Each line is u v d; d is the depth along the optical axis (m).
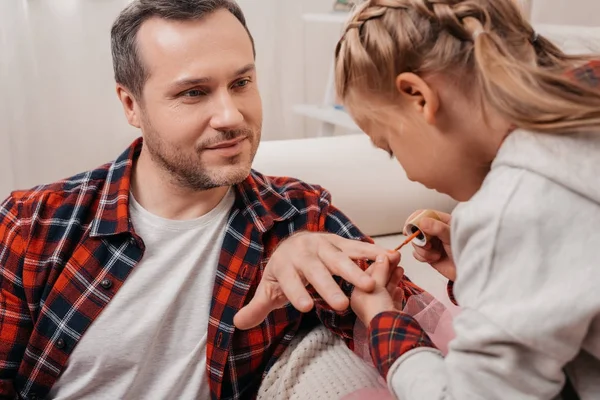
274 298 0.96
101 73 2.61
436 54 0.75
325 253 0.93
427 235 1.01
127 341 1.07
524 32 0.79
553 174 0.68
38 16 2.49
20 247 1.09
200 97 1.01
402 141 0.82
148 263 1.10
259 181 1.21
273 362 1.17
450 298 1.06
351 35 0.82
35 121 2.57
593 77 0.74
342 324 1.16
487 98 0.73
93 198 1.13
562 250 0.67
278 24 2.80
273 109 2.89
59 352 1.07
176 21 1.00
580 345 0.69
